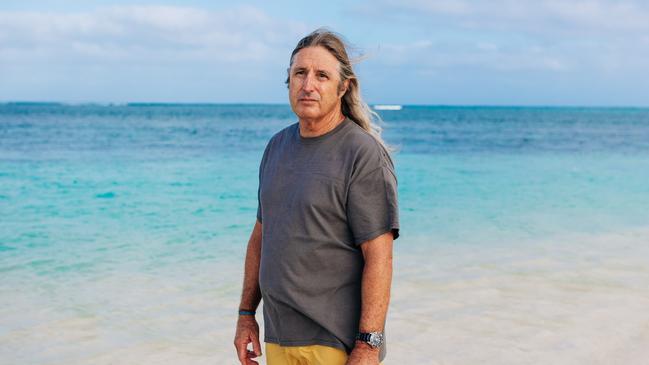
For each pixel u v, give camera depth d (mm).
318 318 2270
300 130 2402
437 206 11422
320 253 2270
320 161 2295
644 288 5895
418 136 47562
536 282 6113
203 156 24641
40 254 7465
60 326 4961
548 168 20094
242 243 8109
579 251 7594
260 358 4371
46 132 45031
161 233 8805
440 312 5188
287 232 2312
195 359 4320
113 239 8398
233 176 16906
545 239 8359
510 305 5371
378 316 2215
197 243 8109
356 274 2311
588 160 23953
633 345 4457
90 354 4395
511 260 7078
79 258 7273
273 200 2385
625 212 10836
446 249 7672
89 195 12977
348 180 2229
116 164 20594
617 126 74312
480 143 37750
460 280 6188
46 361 4266
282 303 2326
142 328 4922
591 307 5309
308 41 2350
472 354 4309
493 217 10172
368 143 2270
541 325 4867
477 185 15070
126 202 11961
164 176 16812
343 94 2375
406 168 20078
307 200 2264
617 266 6797
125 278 6391
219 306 5473
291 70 2359
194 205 11570
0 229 9141
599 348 4402
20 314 5238
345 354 2297
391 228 2213
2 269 6746
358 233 2223
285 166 2389
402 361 4191
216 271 6672
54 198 12523
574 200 12375
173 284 6160
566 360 4211
